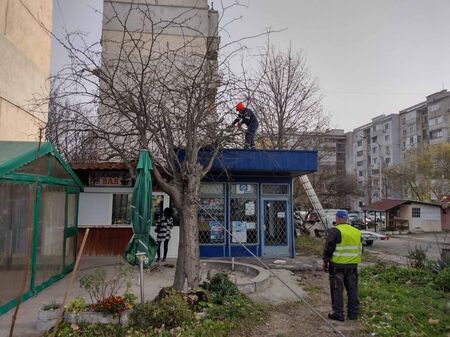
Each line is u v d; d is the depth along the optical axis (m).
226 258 12.69
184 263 6.79
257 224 13.17
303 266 11.18
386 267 10.50
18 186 6.53
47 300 6.90
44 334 5.06
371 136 75.88
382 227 37.78
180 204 7.04
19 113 10.02
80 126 8.07
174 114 7.42
